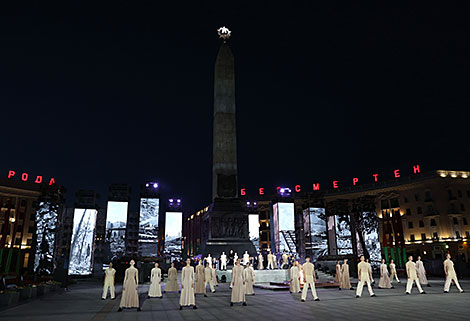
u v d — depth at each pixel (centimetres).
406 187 7250
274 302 1623
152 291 1894
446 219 6675
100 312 1362
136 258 4859
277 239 5447
